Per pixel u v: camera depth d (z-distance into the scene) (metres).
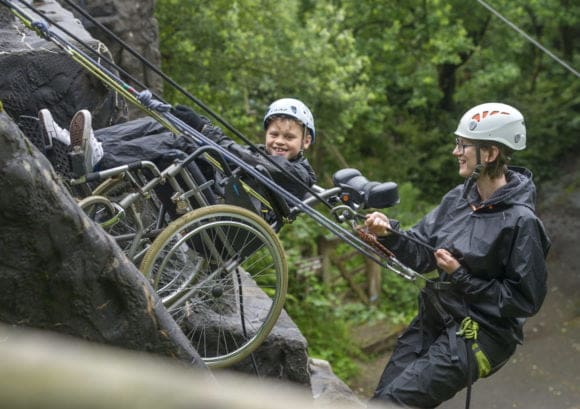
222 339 5.08
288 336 5.27
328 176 21.05
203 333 5.03
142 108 4.50
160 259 4.57
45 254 3.33
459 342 4.37
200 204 4.45
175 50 15.02
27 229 3.26
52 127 4.37
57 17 7.36
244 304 5.47
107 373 0.72
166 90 15.15
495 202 4.34
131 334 3.60
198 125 4.77
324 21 17.30
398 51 23.30
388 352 16.97
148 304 3.64
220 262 4.44
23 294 3.35
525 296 4.23
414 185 24.86
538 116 25.42
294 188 4.84
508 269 4.28
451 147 24.98
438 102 26.00
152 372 0.74
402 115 25.94
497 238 4.28
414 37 23.31
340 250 19.48
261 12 16.11
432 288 4.51
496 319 4.38
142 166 4.29
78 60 4.58
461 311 4.42
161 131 4.66
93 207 4.26
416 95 23.41
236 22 15.20
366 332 17.20
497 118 4.44
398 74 23.34
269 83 15.76
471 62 25.34
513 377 16.30
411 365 4.49
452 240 4.46
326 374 7.09
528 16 25.36
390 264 4.75
